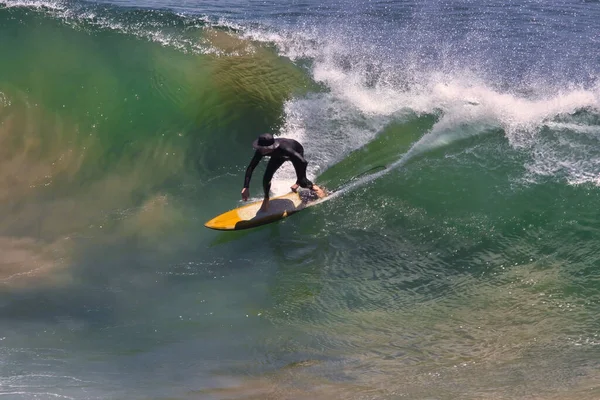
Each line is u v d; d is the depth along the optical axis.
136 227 30.97
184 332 23.02
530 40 53.94
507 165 33.84
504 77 44.84
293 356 20.95
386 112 40.06
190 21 46.59
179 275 27.66
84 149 35.31
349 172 35.41
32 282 26.69
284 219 31.80
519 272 26.95
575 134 35.94
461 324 23.34
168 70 40.78
